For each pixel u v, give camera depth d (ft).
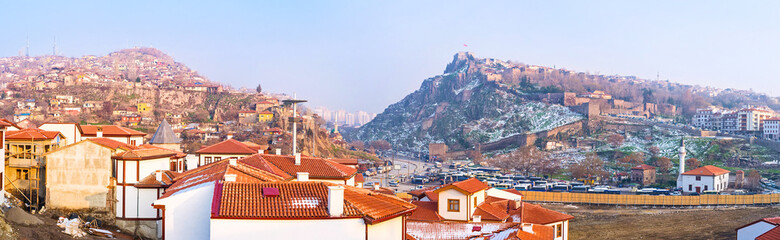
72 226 196.75
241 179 165.48
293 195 144.87
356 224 135.85
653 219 428.15
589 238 351.67
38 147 240.73
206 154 295.07
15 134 240.32
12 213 189.67
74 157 223.30
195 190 150.71
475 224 193.47
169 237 149.28
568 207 495.00
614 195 508.12
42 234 177.37
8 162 237.25
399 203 156.87
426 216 230.27
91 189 222.48
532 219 233.14
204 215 150.00
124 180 217.97
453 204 230.07
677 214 453.99
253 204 137.80
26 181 238.07
